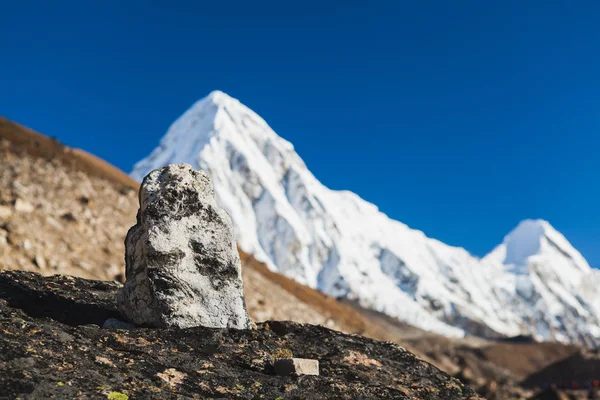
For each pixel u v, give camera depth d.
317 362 12.08
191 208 13.47
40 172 65.88
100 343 11.20
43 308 14.23
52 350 10.01
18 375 8.77
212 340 12.41
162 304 12.91
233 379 10.81
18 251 42.47
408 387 12.62
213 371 11.03
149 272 12.98
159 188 13.54
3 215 46.72
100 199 69.81
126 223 67.19
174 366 10.84
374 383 12.45
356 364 13.27
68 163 82.00
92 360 10.12
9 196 52.22
